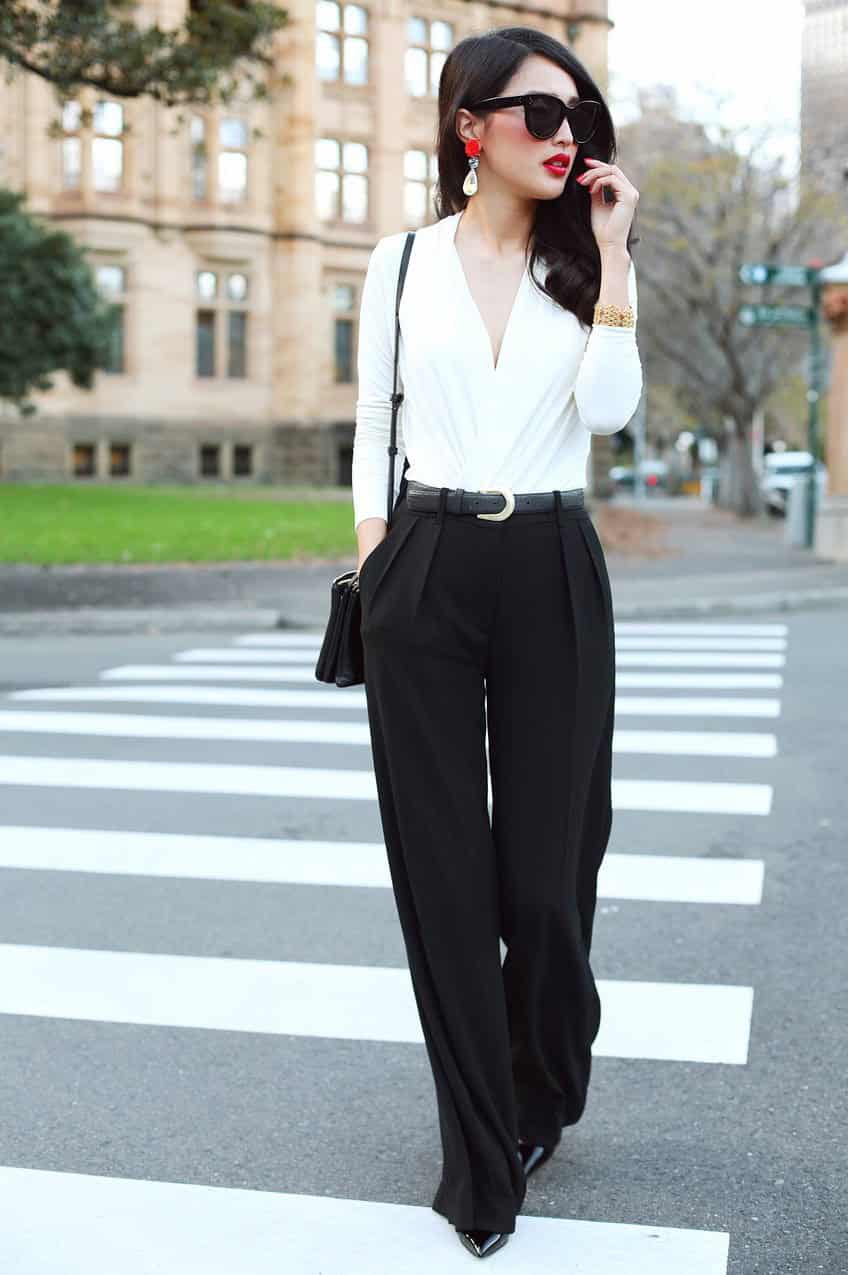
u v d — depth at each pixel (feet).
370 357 9.22
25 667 35.68
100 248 131.13
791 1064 11.92
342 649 9.36
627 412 8.83
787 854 18.47
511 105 8.56
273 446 142.92
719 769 23.57
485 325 8.80
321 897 16.57
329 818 20.25
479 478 8.75
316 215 141.79
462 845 8.83
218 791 21.90
